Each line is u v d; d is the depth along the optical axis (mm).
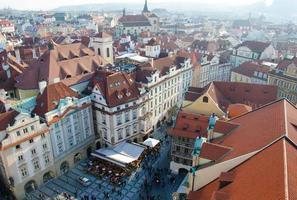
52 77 85500
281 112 46656
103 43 112875
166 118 109250
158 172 76438
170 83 105375
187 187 50750
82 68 95438
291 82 104312
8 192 68875
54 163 73938
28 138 65188
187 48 177750
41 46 145250
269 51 156125
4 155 61812
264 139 42000
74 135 78375
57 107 72500
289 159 32906
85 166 80250
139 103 86000
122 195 68500
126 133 86062
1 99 72938
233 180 39438
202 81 133625
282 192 27562
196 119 72375
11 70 97312
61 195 68812
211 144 48281
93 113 84688
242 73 129000
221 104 79375
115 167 77500
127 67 101625
